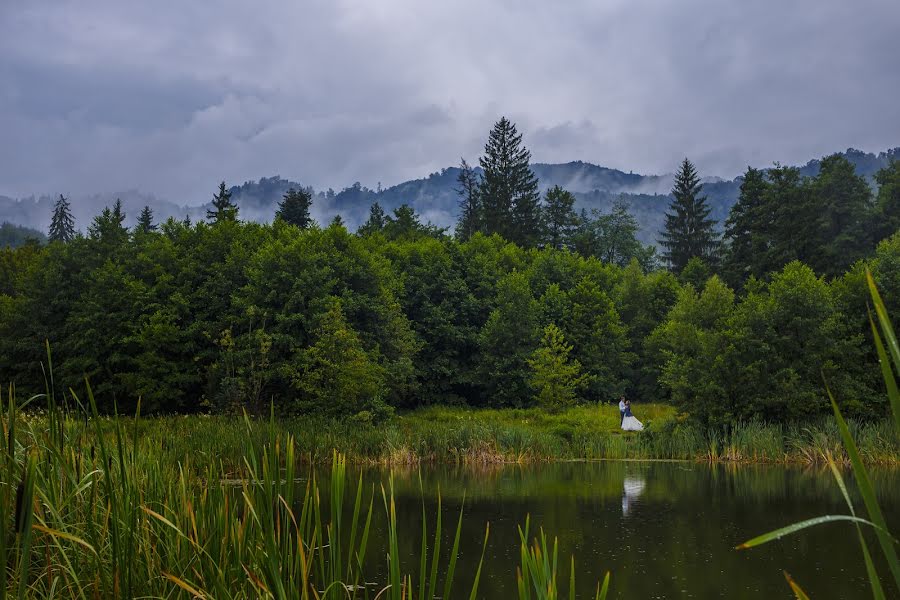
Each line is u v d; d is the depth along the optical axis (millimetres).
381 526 13320
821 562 11148
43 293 40250
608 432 30016
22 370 39594
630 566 10852
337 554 3342
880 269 28641
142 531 3953
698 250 78438
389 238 73438
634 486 18781
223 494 4297
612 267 64125
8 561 3396
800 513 14812
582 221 89875
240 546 3910
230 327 35219
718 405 26672
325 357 32375
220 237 41875
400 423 34281
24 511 2531
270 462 3740
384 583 9461
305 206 78625
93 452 4117
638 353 54094
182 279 39594
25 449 3955
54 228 105375
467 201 89250
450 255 53469
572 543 12383
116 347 37562
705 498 16719
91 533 3436
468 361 50000
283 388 34875
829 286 30281
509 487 18656
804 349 26641
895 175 57344
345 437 24625
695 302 40531
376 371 33781
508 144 80188
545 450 26469
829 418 25359
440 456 25891
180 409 37906
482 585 9852
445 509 15344
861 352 26688
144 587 3654
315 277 37656
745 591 9578
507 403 46344
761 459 24422
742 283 63781
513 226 78750
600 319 49719
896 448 22438
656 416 38094
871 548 12031
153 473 4836
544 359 40531
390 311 41312
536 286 55812
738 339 26625
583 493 17641
